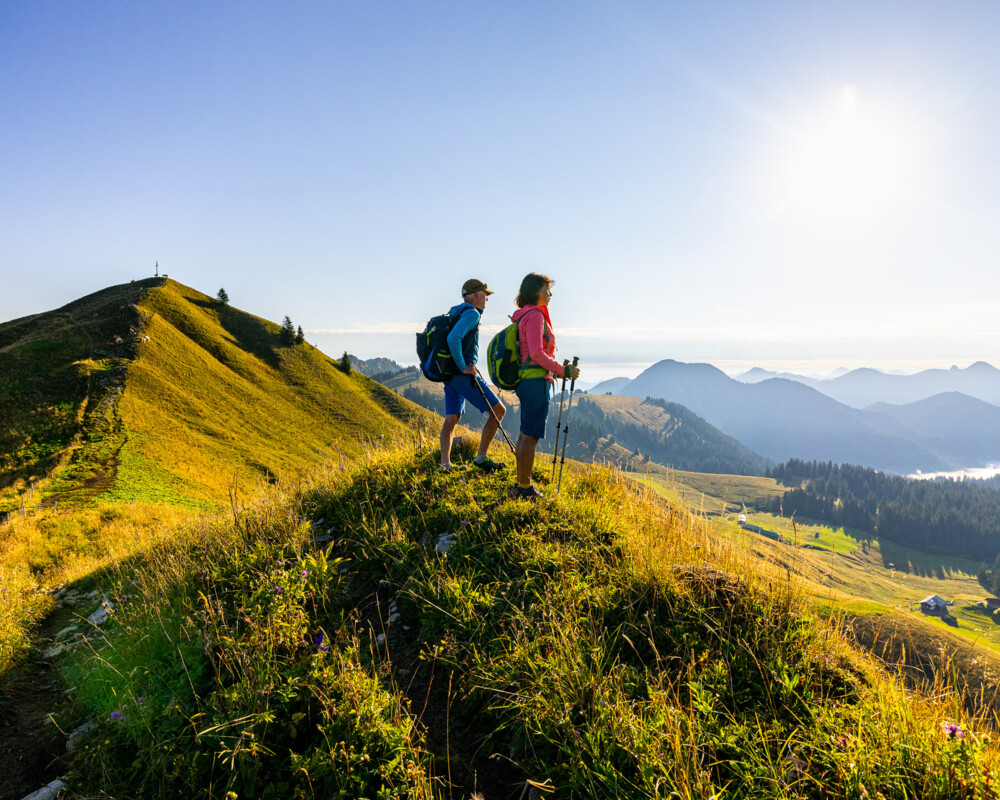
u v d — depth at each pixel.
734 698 3.01
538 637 3.40
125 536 21.44
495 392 6.23
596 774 2.47
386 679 3.41
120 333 92.88
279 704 3.02
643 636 3.49
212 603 4.20
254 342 121.94
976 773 2.24
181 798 2.63
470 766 2.84
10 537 20.89
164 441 63.22
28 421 60.97
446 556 4.55
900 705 2.74
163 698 3.26
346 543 5.23
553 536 4.73
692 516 5.31
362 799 2.48
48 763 3.01
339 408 107.44
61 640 4.63
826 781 2.43
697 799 2.36
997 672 3.09
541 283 5.38
